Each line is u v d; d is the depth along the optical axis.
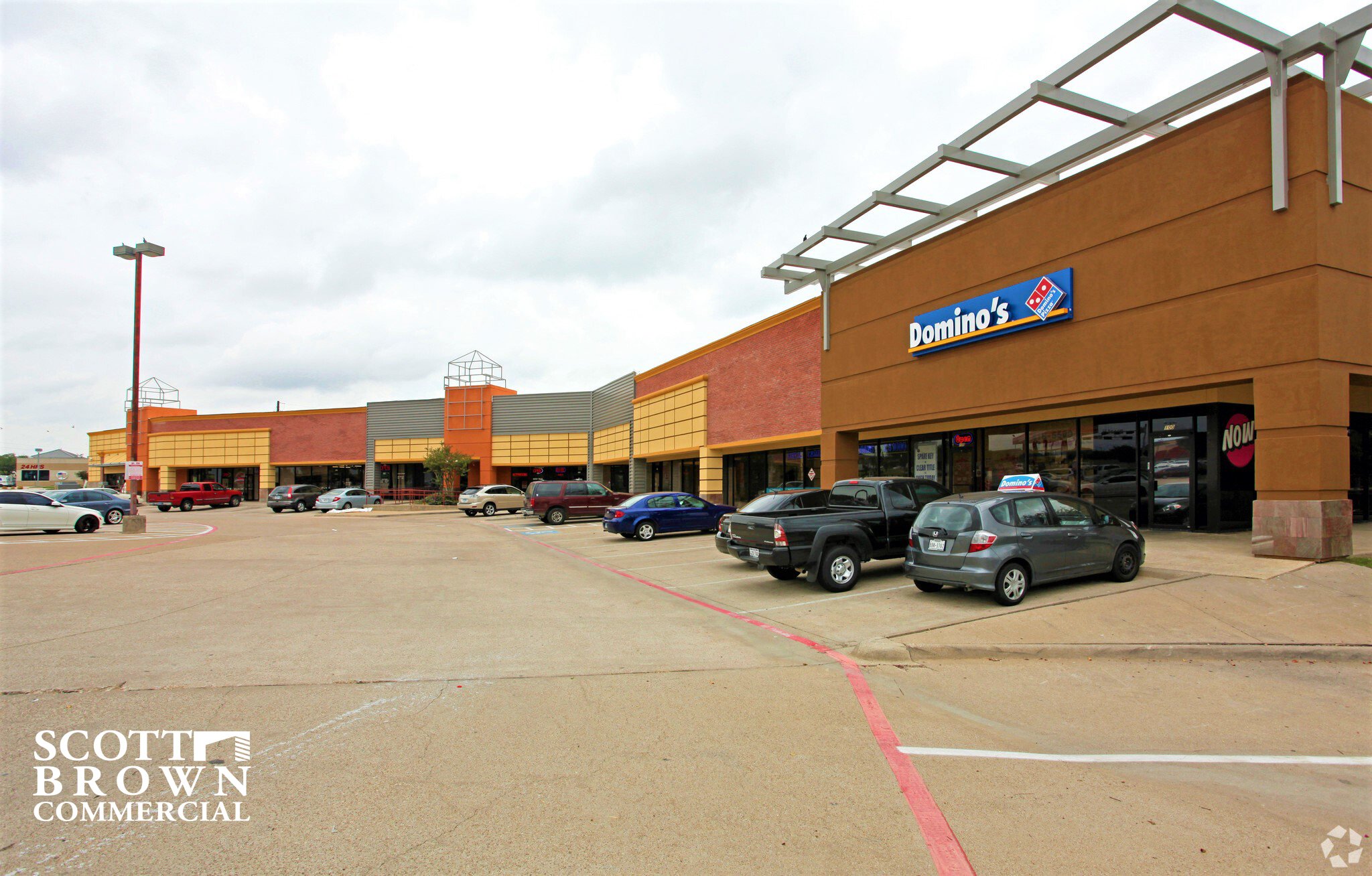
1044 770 4.44
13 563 14.62
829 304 20.48
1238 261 10.84
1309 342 9.93
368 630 8.38
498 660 7.06
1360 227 10.38
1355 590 8.48
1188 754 4.72
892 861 3.33
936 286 16.64
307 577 12.96
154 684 6.07
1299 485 10.00
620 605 10.32
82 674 6.38
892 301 18.05
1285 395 10.18
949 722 5.34
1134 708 5.69
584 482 29.28
